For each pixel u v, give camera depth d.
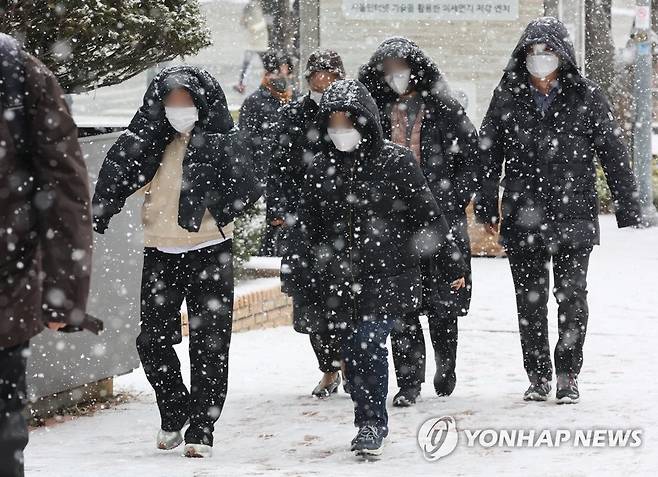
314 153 10.55
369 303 8.75
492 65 22.28
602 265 20.45
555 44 10.27
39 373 9.81
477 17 22.23
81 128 10.66
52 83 6.07
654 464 8.18
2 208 5.90
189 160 8.71
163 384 9.00
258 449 9.10
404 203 8.86
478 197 10.84
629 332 14.48
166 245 8.81
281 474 7.95
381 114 10.64
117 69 10.55
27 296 5.89
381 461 8.59
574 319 10.52
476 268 20.42
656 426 9.47
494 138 10.71
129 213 10.68
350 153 8.81
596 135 10.58
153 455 8.84
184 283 8.90
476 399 10.83
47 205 5.93
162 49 10.52
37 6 9.42
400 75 10.36
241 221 16.14
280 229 11.02
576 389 10.50
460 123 10.58
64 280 5.86
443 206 10.55
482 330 14.84
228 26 38.91
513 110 10.62
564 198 10.52
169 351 8.98
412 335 10.57
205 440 8.80
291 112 10.64
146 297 8.91
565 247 10.56
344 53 22.55
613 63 32.94
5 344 5.82
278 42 27.69
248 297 14.89
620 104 32.88
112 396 11.14
